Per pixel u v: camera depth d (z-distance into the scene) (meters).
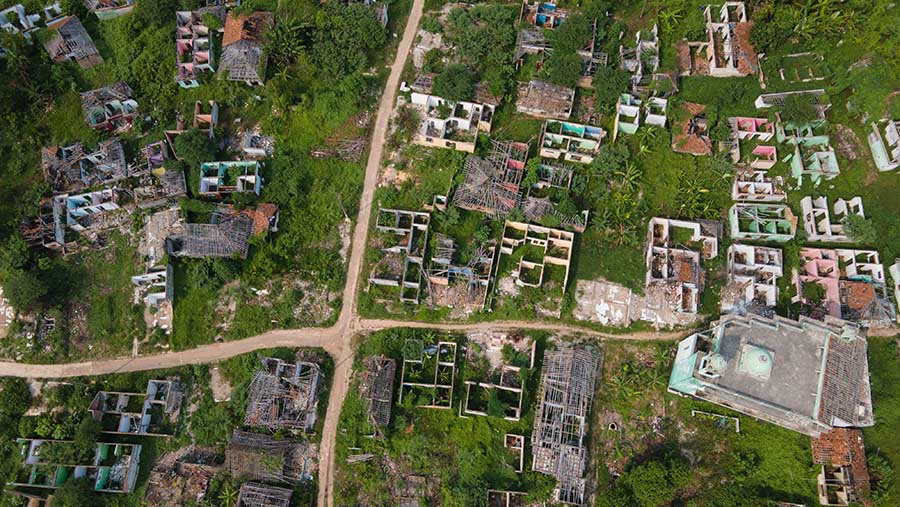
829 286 49.59
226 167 56.44
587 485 47.47
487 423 49.16
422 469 48.47
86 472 48.62
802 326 43.09
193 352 52.22
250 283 53.44
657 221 52.59
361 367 51.06
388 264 53.84
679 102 55.72
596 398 49.62
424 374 50.59
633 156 55.66
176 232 55.25
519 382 49.69
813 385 42.06
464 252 53.16
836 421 42.44
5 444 49.62
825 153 53.03
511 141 56.12
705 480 47.00
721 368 41.41
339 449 49.03
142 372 51.62
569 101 56.41
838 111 55.62
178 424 50.47
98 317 53.34
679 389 47.88
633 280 52.44
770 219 52.22
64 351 52.50
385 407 48.38
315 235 54.72
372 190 56.25
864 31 55.53
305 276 53.66
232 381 51.25
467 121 55.91
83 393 51.03
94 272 54.75
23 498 47.81
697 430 48.41
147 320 53.25
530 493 47.16
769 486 46.53
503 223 54.00
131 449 49.25
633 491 45.56
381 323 52.38
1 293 54.03
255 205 55.09
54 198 55.44
